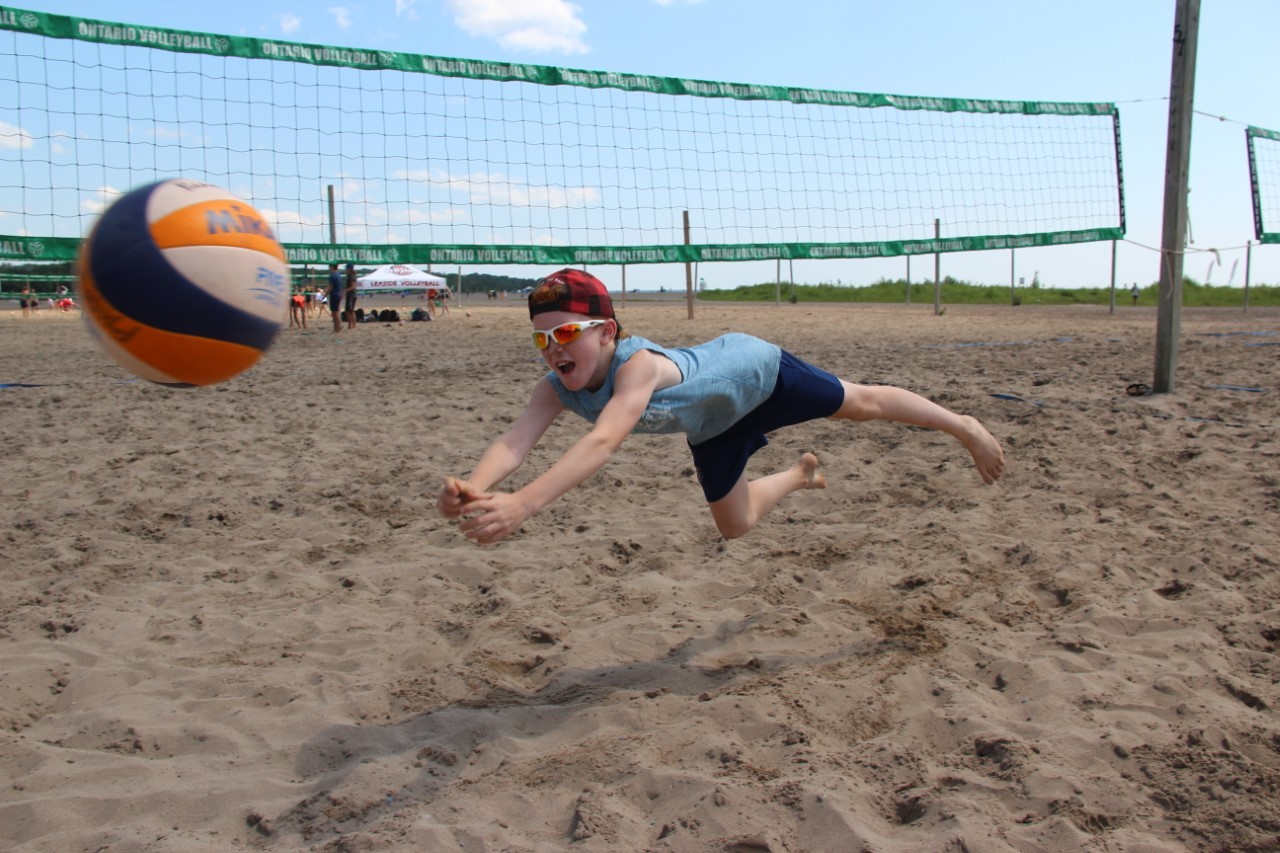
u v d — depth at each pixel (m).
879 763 1.89
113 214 1.96
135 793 1.90
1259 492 3.78
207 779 1.96
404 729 2.16
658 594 3.00
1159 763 1.86
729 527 2.61
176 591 3.12
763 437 2.58
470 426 5.74
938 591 2.88
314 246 7.53
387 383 7.79
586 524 3.75
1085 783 1.79
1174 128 5.88
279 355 10.77
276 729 2.17
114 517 3.97
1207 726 1.97
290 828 1.77
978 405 5.70
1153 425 5.05
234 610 2.96
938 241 9.52
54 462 5.00
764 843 1.63
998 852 1.59
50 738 2.17
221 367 2.03
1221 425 5.03
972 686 2.24
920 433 5.01
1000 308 21.52
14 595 3.10
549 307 2.08
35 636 2.77
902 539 3.38
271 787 1.91
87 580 3.22
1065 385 6.63
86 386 7.87
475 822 1.75
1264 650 2.44
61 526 3.84
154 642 2.71
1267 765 1.85
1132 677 2.25
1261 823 1.65
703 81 8.02
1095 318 16.36
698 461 2.52
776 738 2.03
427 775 1.94
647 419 2.17
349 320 15.98
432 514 3.98
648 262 8.85
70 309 25.45
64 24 6.48
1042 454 4.46
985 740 1.95
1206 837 1.63
